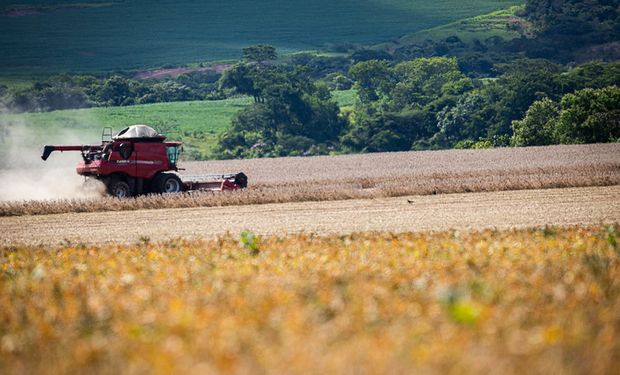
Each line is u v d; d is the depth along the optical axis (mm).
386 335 30750
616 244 56094
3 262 59219
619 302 35875
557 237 63188
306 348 29359
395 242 60562
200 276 45625
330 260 50406
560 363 27656
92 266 53656
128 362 29562
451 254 52156
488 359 27812
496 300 36250
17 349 32219
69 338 33156
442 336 30438
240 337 31234
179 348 30078
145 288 42031
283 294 38156
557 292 36969
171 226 86250
